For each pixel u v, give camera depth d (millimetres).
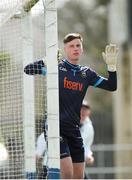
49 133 19453
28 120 21000
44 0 19547
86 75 21000
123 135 60188
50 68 19484
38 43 20797
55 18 19484
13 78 21344
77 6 80188
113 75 21000
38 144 21797
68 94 20734
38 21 20766
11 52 21438
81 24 80375
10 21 21359
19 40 21344
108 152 55281
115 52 20922
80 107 20969
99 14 81625
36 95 21031
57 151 19438
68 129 20734
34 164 20984
